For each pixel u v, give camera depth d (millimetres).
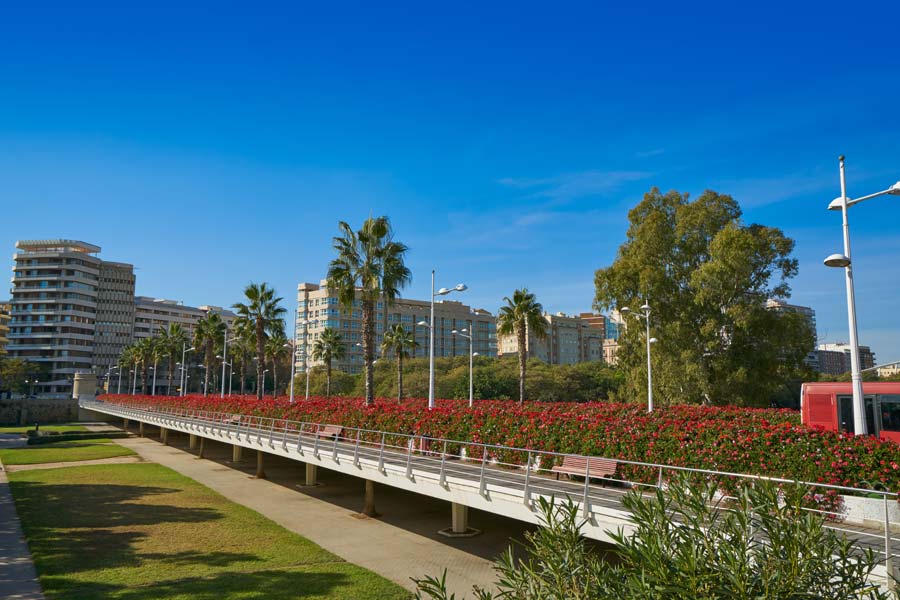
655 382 41781
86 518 24250
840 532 10828
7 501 28344
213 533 21641
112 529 22297
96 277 142375
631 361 45844
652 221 45375
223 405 51062
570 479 17938
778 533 4969
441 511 25328
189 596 14812
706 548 5074
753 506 5371
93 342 140750
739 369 39844
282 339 81312
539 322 47344
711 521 5340
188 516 24578
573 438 18328
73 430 80875
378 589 15375
